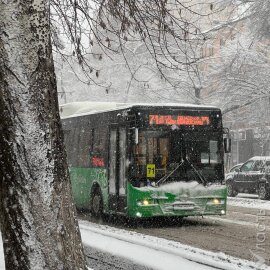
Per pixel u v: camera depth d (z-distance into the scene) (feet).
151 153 49.44
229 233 46.01
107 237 35.50
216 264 26.30
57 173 16.34
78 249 16.57
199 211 49.85
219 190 50.57
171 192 49.11
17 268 15.81
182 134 50.39
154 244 33.19
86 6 30.96
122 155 51.31
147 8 29.32
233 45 106.93
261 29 102.68
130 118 49.90
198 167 50.44
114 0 29.63
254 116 114.21
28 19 16.34
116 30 31.09
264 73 106.73
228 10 105.09
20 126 16.03
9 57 16.14
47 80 16.53
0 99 16.17
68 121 66.95
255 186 86.12
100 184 56.08
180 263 26.45
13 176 15.93
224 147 51.90
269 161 85.56
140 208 48.37
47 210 15.97
